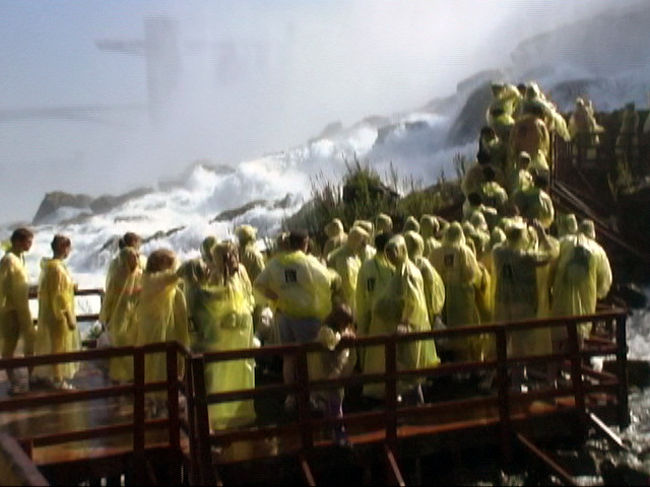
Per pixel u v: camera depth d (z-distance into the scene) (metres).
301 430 8.16
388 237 9.54
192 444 7.79
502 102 16.36
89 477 8.08
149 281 8.73
